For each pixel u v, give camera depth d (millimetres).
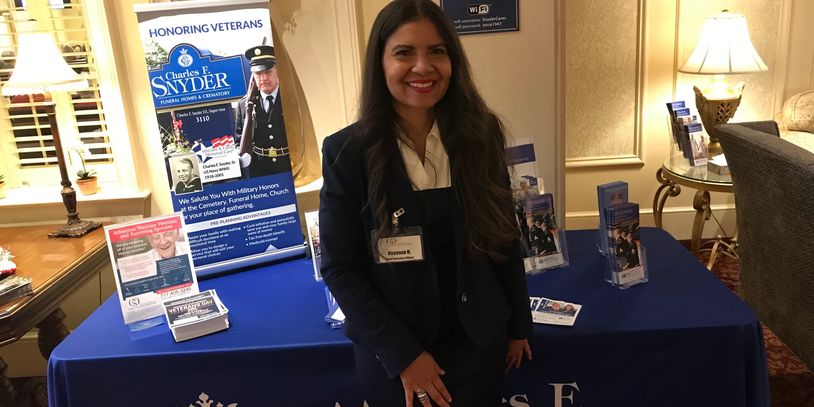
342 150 1264
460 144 1293
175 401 1635
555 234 1950
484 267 1362
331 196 1276
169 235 1823
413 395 1278
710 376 1571
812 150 3166
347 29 2504
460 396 1324
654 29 3545
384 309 1281
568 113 3738
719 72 3158
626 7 3537
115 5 2408
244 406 1637
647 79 3627
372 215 1262
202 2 2084
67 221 2598
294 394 1619
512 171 1833
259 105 2191
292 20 2533
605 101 3709
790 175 1780
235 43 2137
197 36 2098
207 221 2189
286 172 2258
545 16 2441
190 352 1588
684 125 3102
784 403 2258
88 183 2535
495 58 2486
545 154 2602
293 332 1659
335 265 1294
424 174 1280
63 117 2588
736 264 3455
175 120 2121
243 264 2213
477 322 1317
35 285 1976
